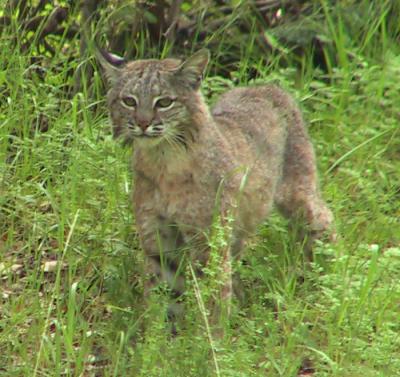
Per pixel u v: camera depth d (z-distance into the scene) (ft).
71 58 48.52
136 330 33.86
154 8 48.16
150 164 34.45
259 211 37.91
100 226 38.68
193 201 34.65
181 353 30.86
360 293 34.60
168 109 34.19
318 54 51.42
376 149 45.34
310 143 40.73
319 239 39.78
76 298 35.60
